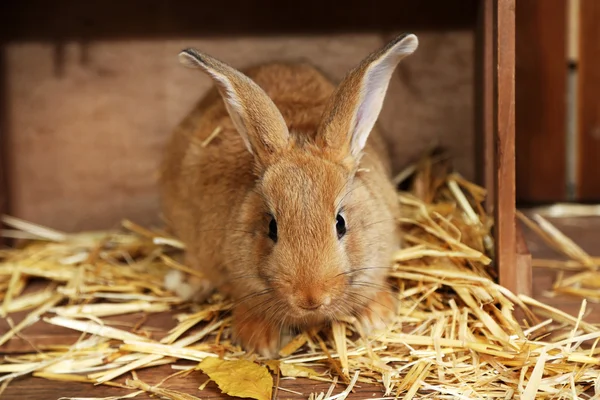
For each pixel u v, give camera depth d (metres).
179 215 0.77
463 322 0.66
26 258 0.85
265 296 0.65
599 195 0.95
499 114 0.67
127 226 0.87
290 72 0.78
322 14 0.93
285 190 0.62
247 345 0.67
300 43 0.94
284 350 0.66
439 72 0.94
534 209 0.95
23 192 0.95
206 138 0.74
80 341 0.69
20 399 0.62
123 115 0.95
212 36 0.94
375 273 0.67
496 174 0.69
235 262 0.67
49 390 0.63
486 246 0.75
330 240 0.61
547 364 0.62
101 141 0.95
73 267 0.82
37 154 0.95
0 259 0.87
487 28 0.76
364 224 0.65
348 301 0.65
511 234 0.69
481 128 0.82
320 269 0.60
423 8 0.92
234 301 0.71
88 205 0.95
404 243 0.77
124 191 0.95
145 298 0.75
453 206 0.79
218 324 0.69
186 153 0.76
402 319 0.69
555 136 0.94
